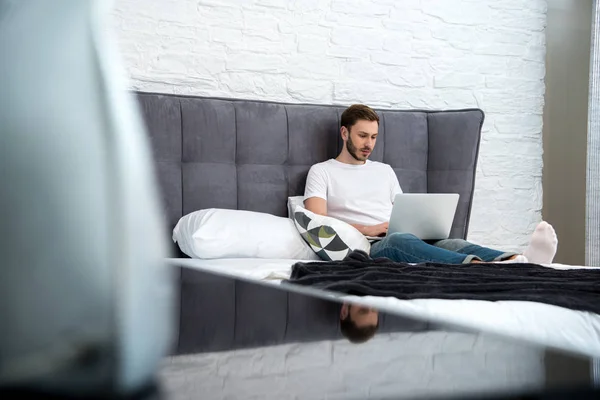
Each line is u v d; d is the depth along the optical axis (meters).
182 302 0.47
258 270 2.30
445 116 3.90
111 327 0.18
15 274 0.17
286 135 3.60
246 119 3.51
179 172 3.35
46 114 0.18
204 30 3.71
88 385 0.17
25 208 0.18
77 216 0.18
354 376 0.21
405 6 4.13
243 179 3.49
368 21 4.05
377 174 3.66
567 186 4.55
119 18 3.54
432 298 1.62
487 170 4.32
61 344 0.17
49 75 0.18
